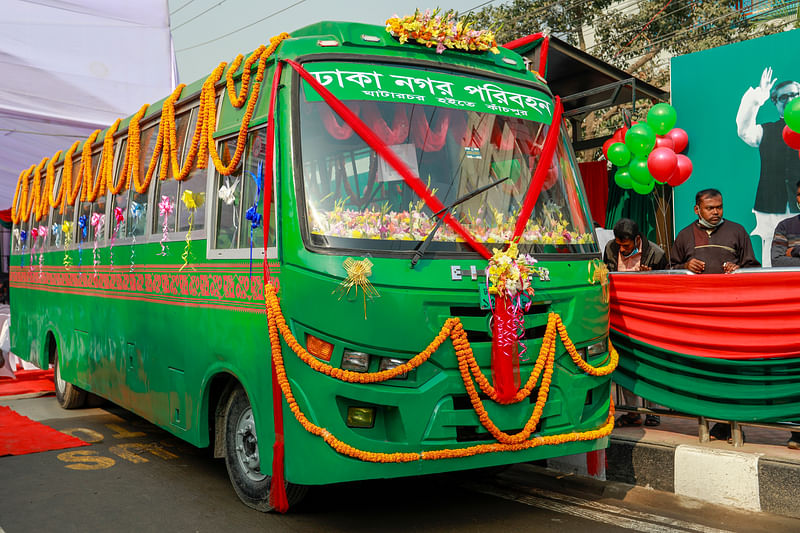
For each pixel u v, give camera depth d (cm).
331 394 408
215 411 539
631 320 544
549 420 456
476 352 430
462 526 462
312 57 469
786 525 445
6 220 1308
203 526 467
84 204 847
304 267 420
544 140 511
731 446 513
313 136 449
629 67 1794
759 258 998
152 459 647
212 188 538
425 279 420
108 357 744
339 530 457
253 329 465
